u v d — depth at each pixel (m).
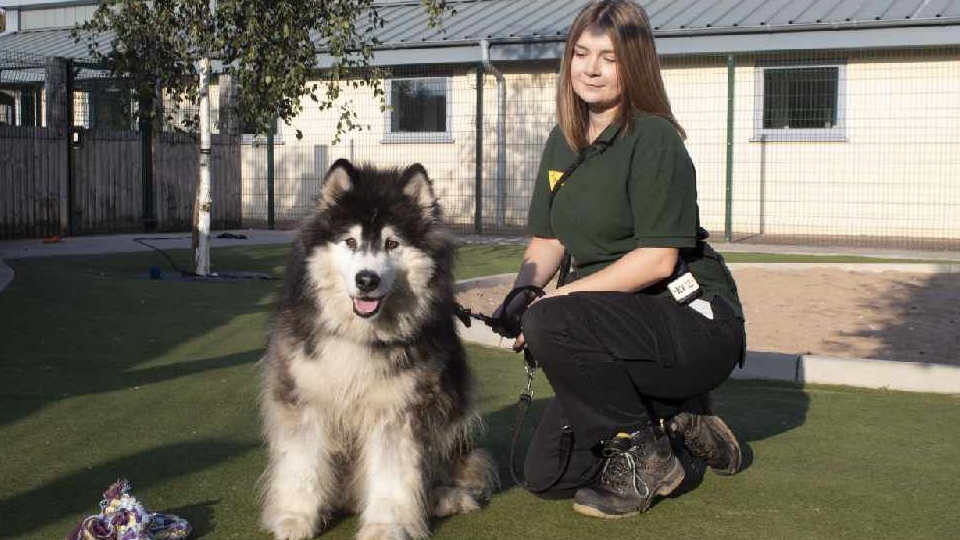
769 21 17.14
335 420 3.59
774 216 18.00
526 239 16.88
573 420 3.79
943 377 5.95
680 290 3.79
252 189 21.50
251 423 5.03
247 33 10.80
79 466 4.27
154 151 17.83
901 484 4.18
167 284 10.52
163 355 6.79
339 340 3.48
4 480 4.06
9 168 15.55
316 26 11.29
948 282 10.99
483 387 5.98
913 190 17.08
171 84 11.98
